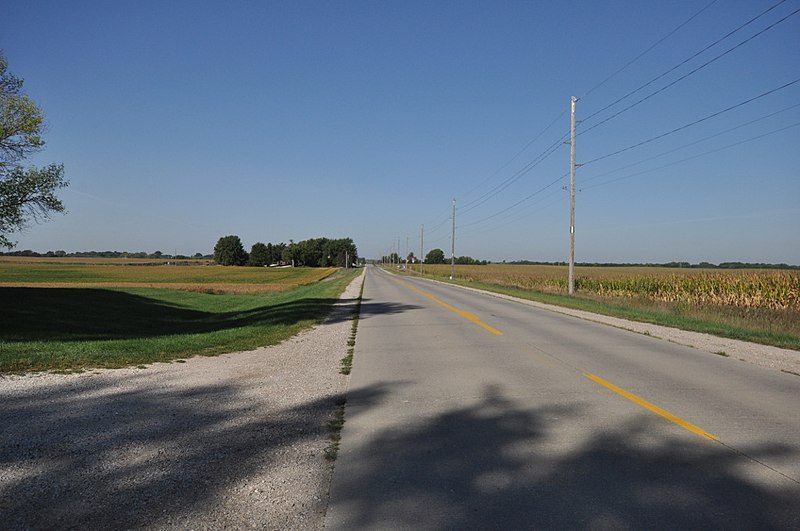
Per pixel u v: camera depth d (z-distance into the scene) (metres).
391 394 7.63
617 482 4.41
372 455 5.07
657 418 6.32
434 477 4.52
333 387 8.09
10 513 3.72
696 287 26.61
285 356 10.98
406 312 21.69
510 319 18.72
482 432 5.80
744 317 18.92
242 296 39.19
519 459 4.96
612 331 15.19
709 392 7.68
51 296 25.70
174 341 12.48
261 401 7.14
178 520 3.68
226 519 3.71
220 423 6.05
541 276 55.09
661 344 12.61
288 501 4.03
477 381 8.50
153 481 4.33
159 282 60.62
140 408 6.62
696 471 4.66
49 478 4.34
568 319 18.75
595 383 8.30
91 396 7.18
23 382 7.91
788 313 20.06
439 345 12.52
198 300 33.41
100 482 4.29
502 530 3.60
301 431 5.81
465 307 24.30
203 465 4.72
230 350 11.68
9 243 21.12
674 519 3.75
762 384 8.24
